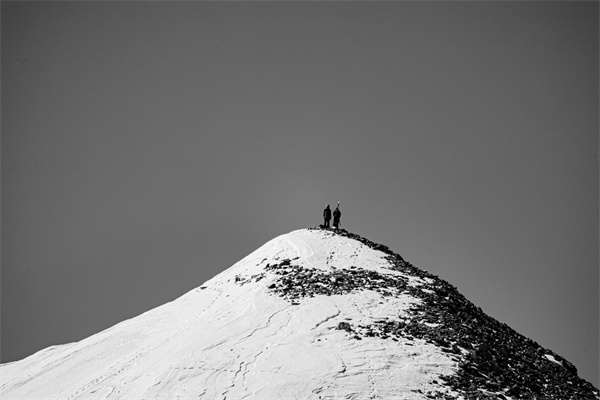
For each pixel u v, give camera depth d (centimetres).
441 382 4922
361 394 4766
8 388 6097
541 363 5716
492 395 4866
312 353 5169
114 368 5841
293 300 5975
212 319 6038
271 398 4766
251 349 5306
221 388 4922
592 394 5450
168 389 5006
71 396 5534
